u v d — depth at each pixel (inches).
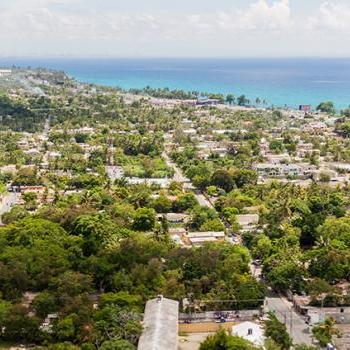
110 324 7066.9
